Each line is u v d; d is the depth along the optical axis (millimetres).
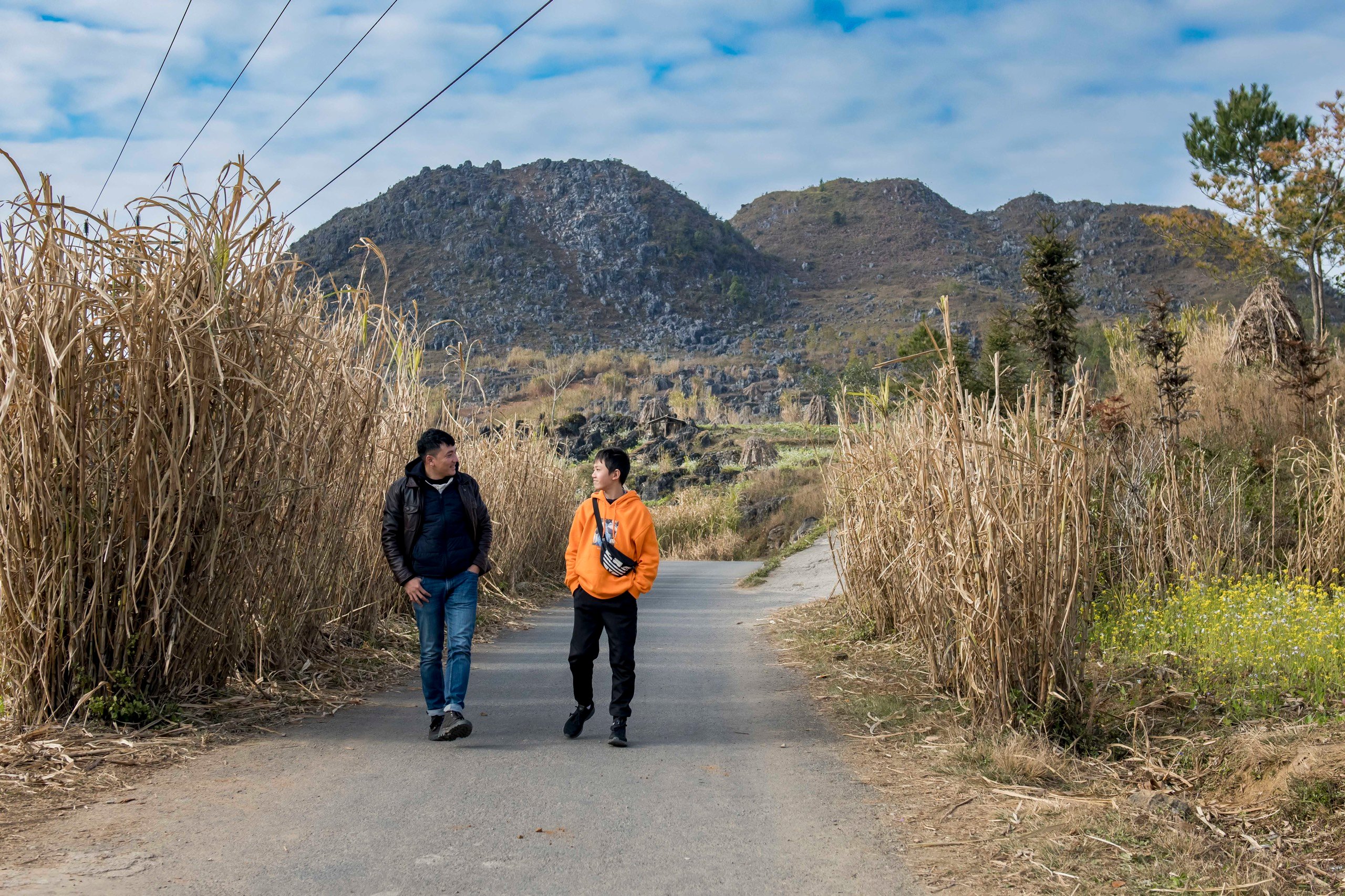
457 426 12469
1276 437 12422
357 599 8266
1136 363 18344
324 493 7086
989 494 5496
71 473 5133
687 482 39406
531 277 156500
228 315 5680
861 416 9578
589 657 5633
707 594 14953
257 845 3750
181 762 4801
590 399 80062
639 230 174875
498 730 5789
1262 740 4684
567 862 3680
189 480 5480
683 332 140250
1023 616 5430
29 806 4062
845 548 9781
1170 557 9125
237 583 5887
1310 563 8750
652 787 4680
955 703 6070
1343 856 3627
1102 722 5406
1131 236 181375
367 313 7684
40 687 5086
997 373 5727
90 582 5258
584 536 5699
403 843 3816
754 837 4008
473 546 5668
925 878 3584
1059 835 3953
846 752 5375
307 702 6176
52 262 5125
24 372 5023
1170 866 3605
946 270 179625
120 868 3459
